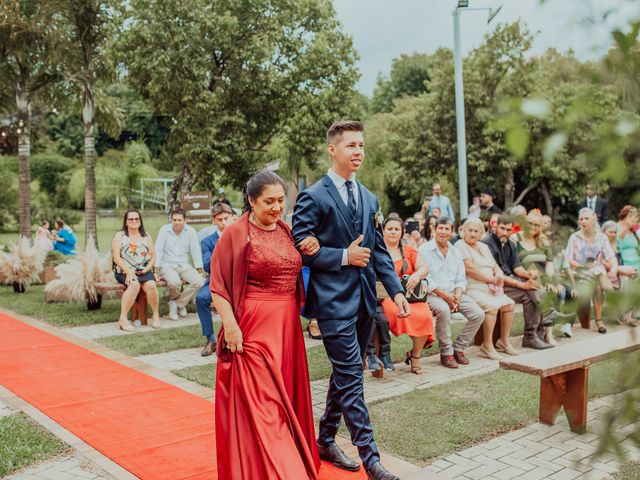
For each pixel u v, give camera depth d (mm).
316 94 15438
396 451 4145
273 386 3275
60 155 50031
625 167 929
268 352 3311
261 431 3152
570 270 1213
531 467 3895
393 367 6070
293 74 15117
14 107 16109
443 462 3990
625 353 1069
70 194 39219
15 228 34906
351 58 15641
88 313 9547
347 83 15562
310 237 3555
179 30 14047
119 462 3932
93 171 14094
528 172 21750
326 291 3604
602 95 920
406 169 23781
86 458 4008
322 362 6535
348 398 3555
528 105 947
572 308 1177
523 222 1348
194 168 15500
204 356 6848
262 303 3375
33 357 6734
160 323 8836
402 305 3777
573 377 4473
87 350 7059
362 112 28578
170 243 9039
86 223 14094
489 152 21156
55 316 9273
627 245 6664
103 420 4711
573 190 21641
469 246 6879
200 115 14664
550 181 21859
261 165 17266
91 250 10000
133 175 31828
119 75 14805
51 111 16156
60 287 9891
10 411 4973
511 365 4273
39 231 15336
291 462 3105
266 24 14742
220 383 3318
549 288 1243
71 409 4973
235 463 3152
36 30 13633
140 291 8680
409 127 23562
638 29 859
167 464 3893
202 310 6875
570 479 3705
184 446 4188
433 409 4969
